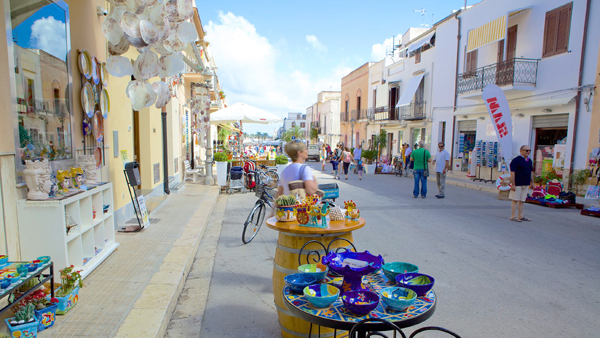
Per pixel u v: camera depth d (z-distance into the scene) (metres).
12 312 3.13
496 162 15.94
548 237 7.09
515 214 8.98
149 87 4.41
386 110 28.52
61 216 3.58
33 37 3.85
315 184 4.01
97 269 4.49
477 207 10.38
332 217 3.68
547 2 13.53
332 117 47.50
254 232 7.08
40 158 3.92
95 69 5.25
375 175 21.27
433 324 3.72
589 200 11.34
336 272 2.63
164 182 10.48
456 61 19.22
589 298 4.36
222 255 6.00
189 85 16.12
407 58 25.25
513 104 15.28
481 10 17.19
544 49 13.74
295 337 3.31
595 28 11.79
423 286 2.44
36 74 3.90
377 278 2.83
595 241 6.84
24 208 3.53
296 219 3.61
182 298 4.25
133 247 5.43
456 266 5.41
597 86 11.72
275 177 13.41
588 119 12.00
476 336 3.50
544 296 4.41
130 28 3.68
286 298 2.51
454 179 17.55
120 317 3.29
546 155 13.95
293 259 3.35
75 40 4.81
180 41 4.33
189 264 5.11
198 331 3.52
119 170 6.55
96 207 4.67
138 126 8.99
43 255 3.58
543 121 13.92
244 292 4.54
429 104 22.03
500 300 4.29
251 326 3.70
